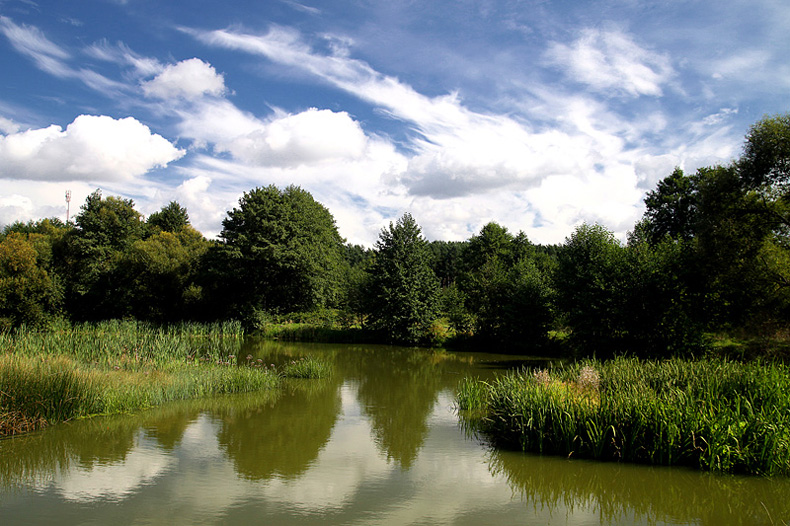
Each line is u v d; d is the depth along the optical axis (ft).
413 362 92.89
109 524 23.80
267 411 48.78
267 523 24.13
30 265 123.13
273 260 141.69
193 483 29.58
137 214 166.40
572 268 99.66
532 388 39.17
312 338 135.13
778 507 26.30
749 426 30.66
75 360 52.70
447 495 28.19
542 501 27.40
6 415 38.06
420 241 136.77
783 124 74.38
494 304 124.47
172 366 62.59
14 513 25.02
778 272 74.33
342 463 33.73
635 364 49.03
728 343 82.89
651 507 26.55
